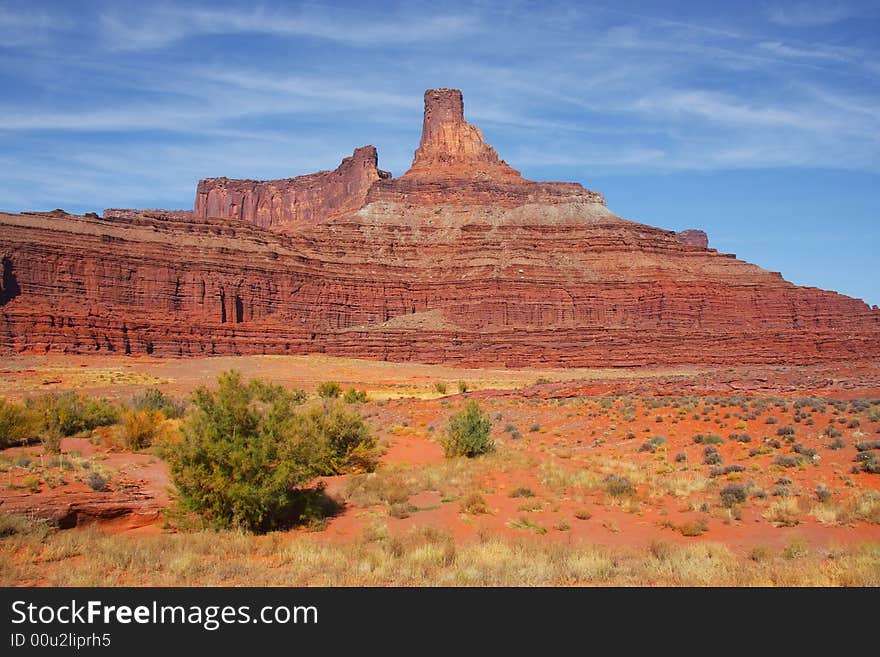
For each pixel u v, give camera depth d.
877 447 27.34
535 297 182.88
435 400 61.06
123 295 153.75
